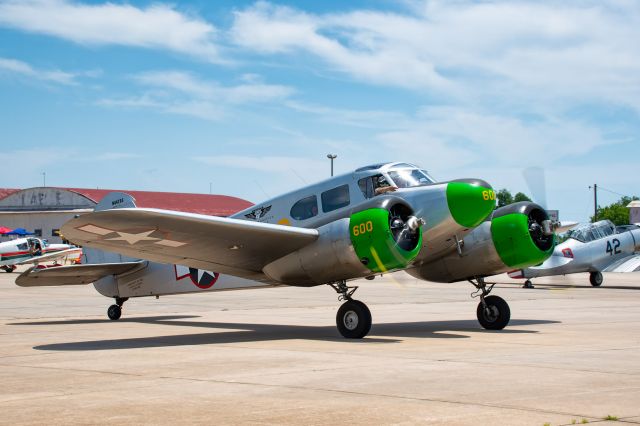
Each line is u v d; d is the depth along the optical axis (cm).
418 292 2655
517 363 802
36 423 523
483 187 1097
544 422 510
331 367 784
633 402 579
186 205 7444
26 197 6712
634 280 3612
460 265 1259
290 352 928
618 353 891
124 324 1452
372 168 1206
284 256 1133
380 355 884
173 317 1627
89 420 532
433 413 543
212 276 1398
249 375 732
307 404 581
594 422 509
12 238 6531
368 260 1045
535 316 1531
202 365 811
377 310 1803
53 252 4769
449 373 733
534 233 1234
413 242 1079
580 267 2878
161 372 760
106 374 750
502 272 1265
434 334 1173
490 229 1227
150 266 1495
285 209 1280
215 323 1464
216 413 552
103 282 1566
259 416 539
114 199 1505
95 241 1084
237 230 1033
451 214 1099
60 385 684
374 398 603
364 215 1048
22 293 2634
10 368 803
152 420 530
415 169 1214
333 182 1234
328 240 1074
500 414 538
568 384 663
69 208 6612
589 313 1614
